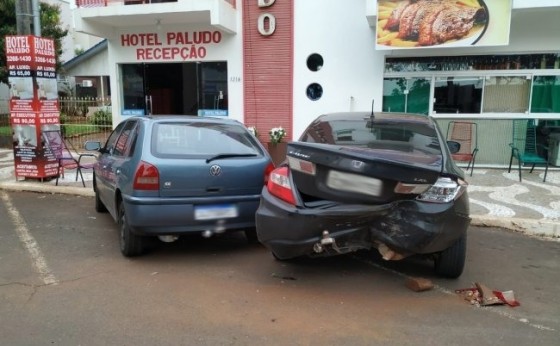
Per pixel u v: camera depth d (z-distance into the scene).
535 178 9.70
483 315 3.81
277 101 12.16
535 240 6.07
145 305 3.94
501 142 10.76
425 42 9.65
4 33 17.05
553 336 3.47
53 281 4.45
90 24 12.16
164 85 13.16
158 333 3.47
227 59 12.34
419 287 4.24
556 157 10.62
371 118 5.25
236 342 3.35
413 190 3.87
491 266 5.00
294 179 4.23
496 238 6.11
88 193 8.59
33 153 9.34
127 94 13.43
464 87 10.85
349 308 3.92
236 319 3.70
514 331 3.54
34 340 3.35
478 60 10.68
